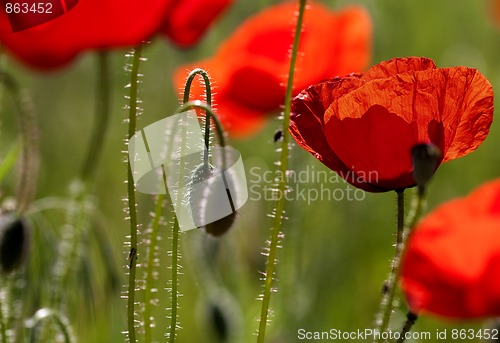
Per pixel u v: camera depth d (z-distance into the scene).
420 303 1.04
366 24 1.30
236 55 1.32
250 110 1.32
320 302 1.32
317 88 1.02
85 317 1.15
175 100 1.70
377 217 1.44
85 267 1.15
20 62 1.20
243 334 1.29
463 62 1.79
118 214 1.60
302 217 1.33
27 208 1.12
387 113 1.00
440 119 1.00
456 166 1.61
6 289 1.12
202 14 1.16
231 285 1.31
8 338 1.10
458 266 1.04
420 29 1.79
